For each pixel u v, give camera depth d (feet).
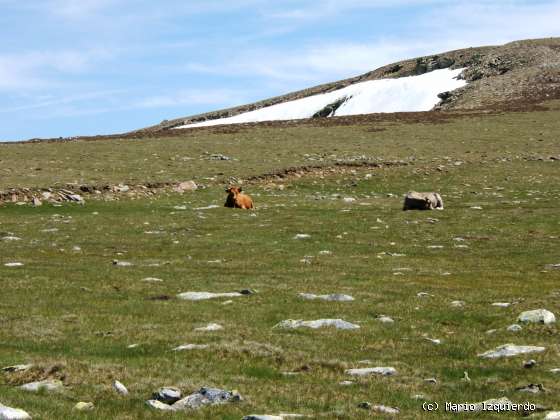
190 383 42.80
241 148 263.90
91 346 52.24
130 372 45.03
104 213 150.30
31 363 46.68
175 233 123.75
